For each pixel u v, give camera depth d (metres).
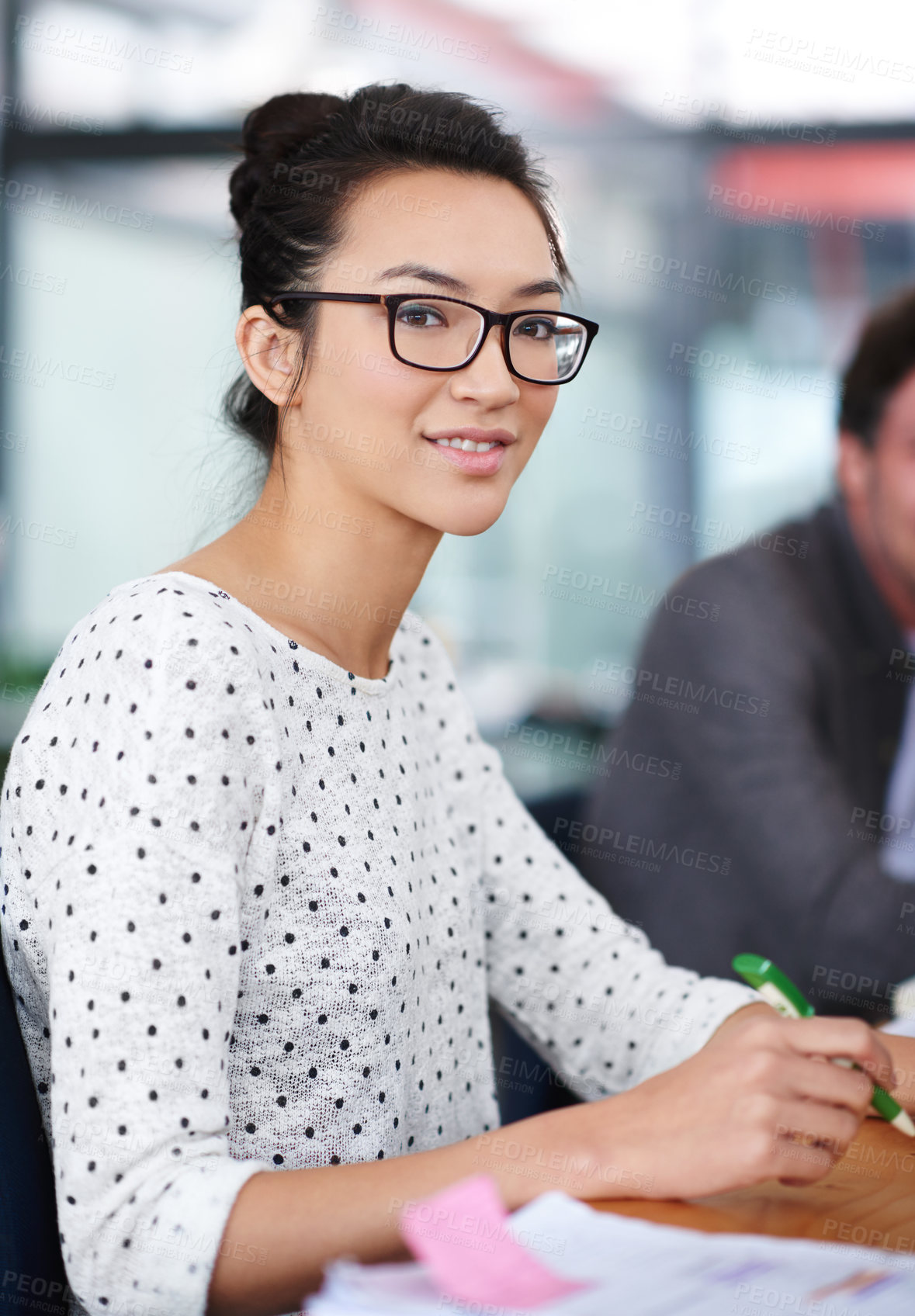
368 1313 0.53
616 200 3.97
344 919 0.81
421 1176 0.66
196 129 3.46
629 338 4.11
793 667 1.62
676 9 3.67
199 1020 0.68
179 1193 0.64
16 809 0.76
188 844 0.69
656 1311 0.53
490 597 4.27
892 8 3.57
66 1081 0.66
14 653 3.23
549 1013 1.03
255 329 0.90
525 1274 0.56
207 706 0.72
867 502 1.70
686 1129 0.68
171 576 0.79
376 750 0.90
